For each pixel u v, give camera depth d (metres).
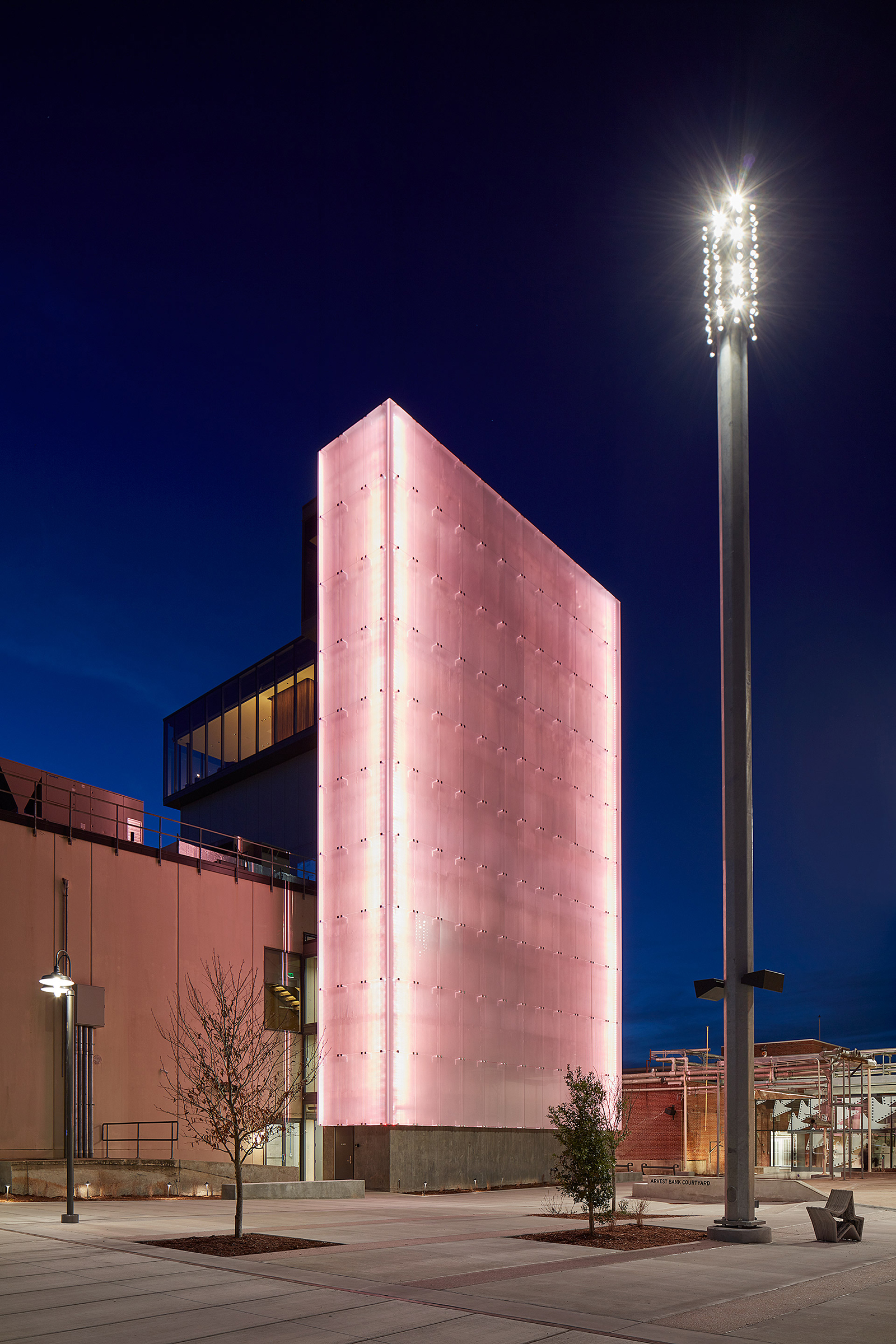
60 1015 31.66
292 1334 10.38
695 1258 16.17
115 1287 12.85
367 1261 15.34
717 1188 30.17
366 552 38.78
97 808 37.03
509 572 45.00
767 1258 16.44
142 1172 29.39
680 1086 54.62
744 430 21.34
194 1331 10.48
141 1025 34.19
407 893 36.44
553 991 43.84
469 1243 17.75
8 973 30.61
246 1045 27.67
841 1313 11.96
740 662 20.45
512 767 43.31
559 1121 19.86
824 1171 53.69
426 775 38.19
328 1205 27.64
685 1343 10.24
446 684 39.94
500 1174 39.12
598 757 49.97
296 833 48.44
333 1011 36.44
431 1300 12.15
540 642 46.69
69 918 32.72
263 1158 37.00
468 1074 37.94
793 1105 59.06
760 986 19.11
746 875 19.67
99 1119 32.16
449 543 41.25
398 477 38.94
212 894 38.06
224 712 54.06
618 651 53.06
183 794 54.78
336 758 38.16
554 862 45.34
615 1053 47.50
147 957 34.97
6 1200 25.73
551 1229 20.33
